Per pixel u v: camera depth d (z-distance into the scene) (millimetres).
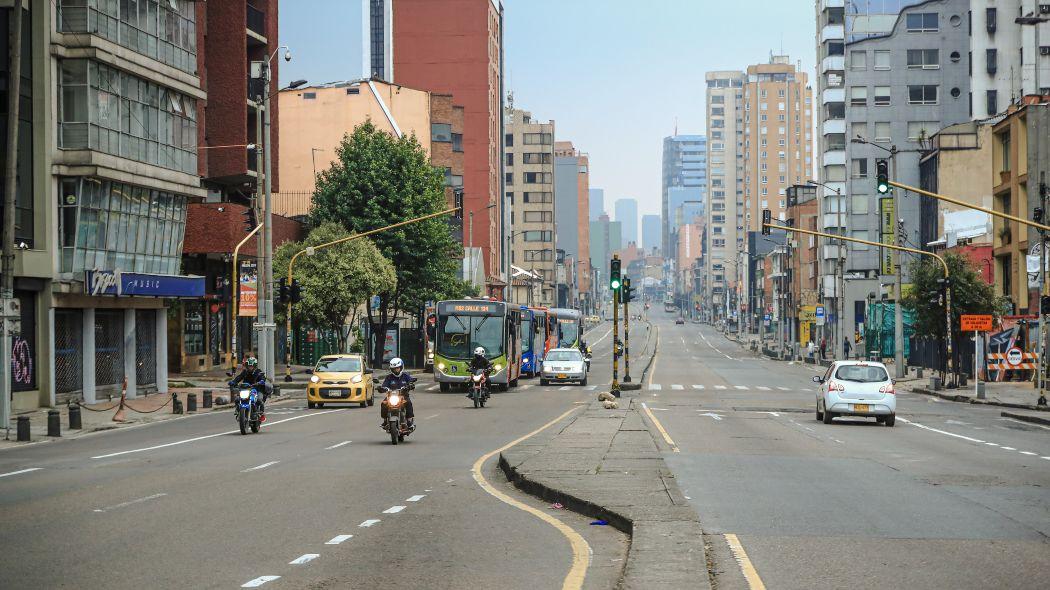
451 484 15891
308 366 67500
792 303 126562
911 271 55969
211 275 56438
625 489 13820
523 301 170500
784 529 11430
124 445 23812
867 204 98375
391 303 68750
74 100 36594
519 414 33250
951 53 98375
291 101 89188
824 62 104500
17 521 12297
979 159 80438
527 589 8531
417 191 64812
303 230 67000
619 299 50188
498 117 135750
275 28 65125
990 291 53812
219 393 44031
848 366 30047
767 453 20547
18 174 34844
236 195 63469
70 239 36625
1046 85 89188
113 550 10359
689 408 37406
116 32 38281
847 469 17719
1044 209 49344
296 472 17547
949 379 57031
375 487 15516
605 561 9805
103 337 40125
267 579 8922
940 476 16781
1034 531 11391
